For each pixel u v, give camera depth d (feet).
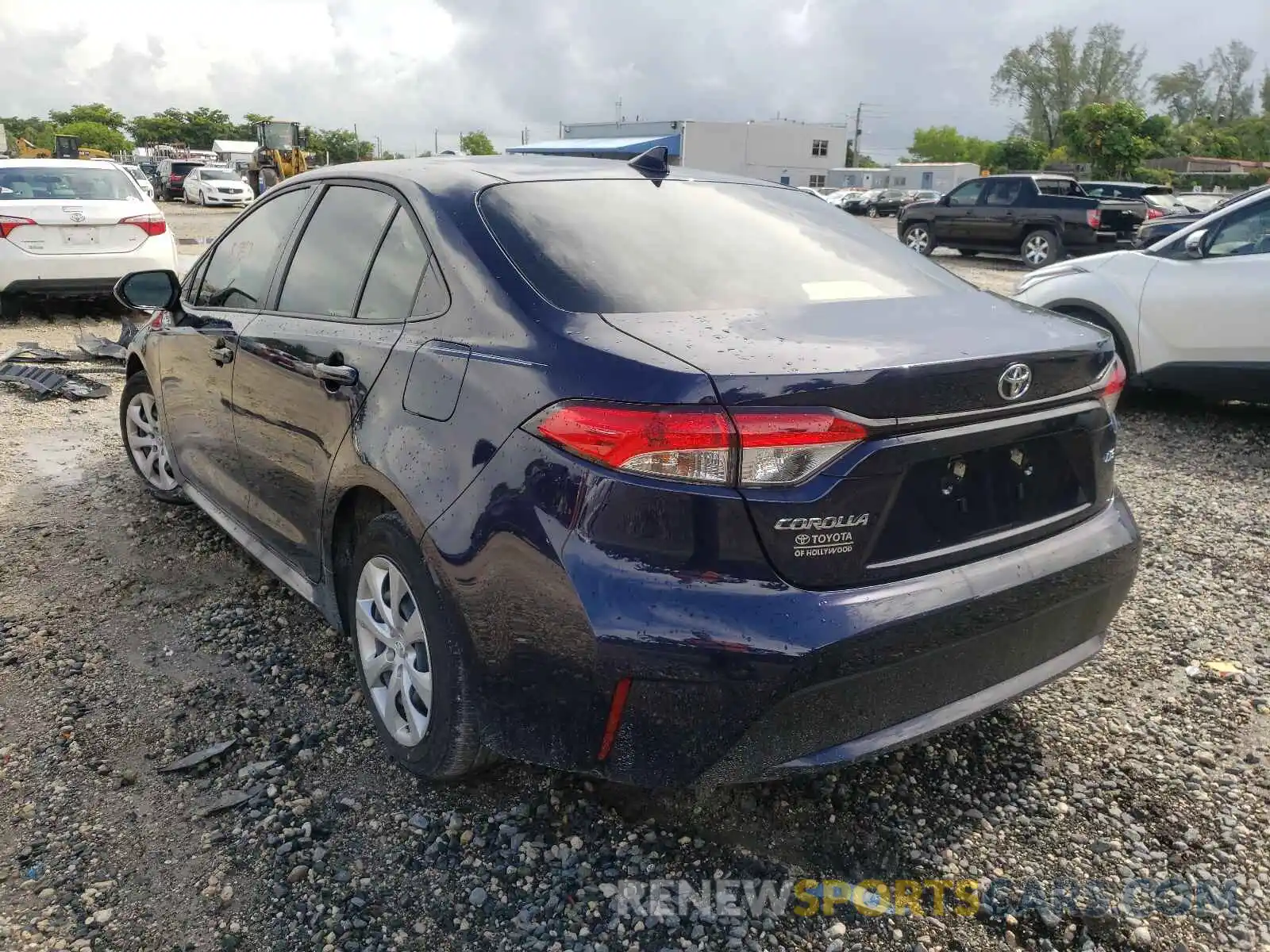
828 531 6.79
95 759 9.32
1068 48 232.53
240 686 10.65
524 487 7.14
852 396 6.73
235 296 12.34
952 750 9.68
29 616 12.15
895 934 7.45
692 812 8.70
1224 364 20.76
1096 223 58.39
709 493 6.59
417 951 7.22
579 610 6.82
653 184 10.23
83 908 7.52
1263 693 10.72
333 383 9.36
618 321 7.62
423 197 9.36
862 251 10.06
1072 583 8.15
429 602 8.01
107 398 23.41
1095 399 8.32
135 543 14.57
